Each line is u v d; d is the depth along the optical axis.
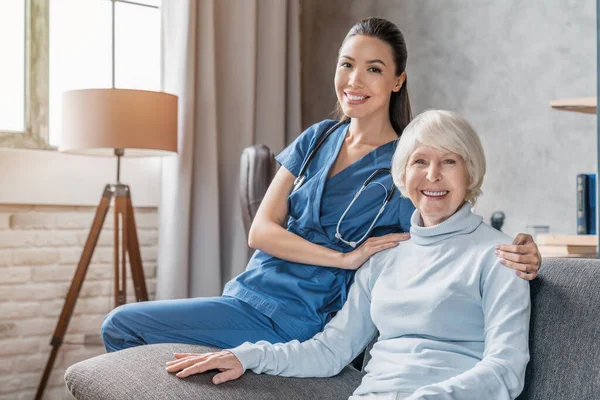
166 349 1.91
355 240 2.13
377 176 2.14
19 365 3.85
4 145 3.86
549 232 3.66
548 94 3.69
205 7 4.28
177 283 4.14
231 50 4.46
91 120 3.51
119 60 4.34
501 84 3.89
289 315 2.09
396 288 1.75
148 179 4.26
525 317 1.53
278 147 4.63
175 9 4.23
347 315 1.87
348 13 4.76
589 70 3.53
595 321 1.46
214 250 4.25
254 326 2.12
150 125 3.59
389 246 1.87
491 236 1.68
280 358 1.79
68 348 4.01
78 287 3.64
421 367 1.59
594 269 1.54
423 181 1.73
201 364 1.72
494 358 1.47
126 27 4.36
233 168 4.45
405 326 1.68
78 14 4.16
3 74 3.91
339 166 2.21
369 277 1.87
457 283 1.62
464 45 4.07
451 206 1.72
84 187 4.03
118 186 3.71
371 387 1.65
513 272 1.57
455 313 1.62
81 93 3.53
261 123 4.59
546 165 3.69
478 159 1.71
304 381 1.78
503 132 3.88
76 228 4.03
